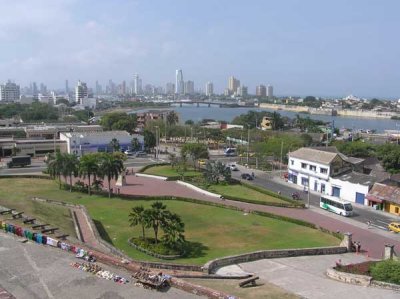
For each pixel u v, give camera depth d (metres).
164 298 31.47
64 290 32.62
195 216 74.19
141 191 93.06
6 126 191.50
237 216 74.88
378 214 80.00
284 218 73.00
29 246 41.88
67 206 75.12
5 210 56.44
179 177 107.50
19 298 31.19
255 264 50.06
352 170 99.44
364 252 58.16
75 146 142.50
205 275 42.00
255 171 124.44
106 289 32.84
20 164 122.19
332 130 194.12
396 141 180.25
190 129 198.12
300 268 49.03
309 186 100.06
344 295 39.19
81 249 40.03
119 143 150.62
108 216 71.75
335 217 77.31
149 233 62.41
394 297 38.88
